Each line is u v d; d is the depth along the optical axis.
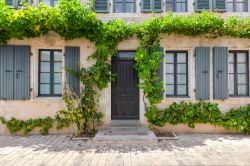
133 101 8.59
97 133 7.66
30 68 8.28
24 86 8.21
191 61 8.52
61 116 8.26
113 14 8.54
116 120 8.49
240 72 8.75
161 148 6.58
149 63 8.12
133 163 5.40
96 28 8.02
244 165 5.27
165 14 8.56
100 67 8.10
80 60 8.40
